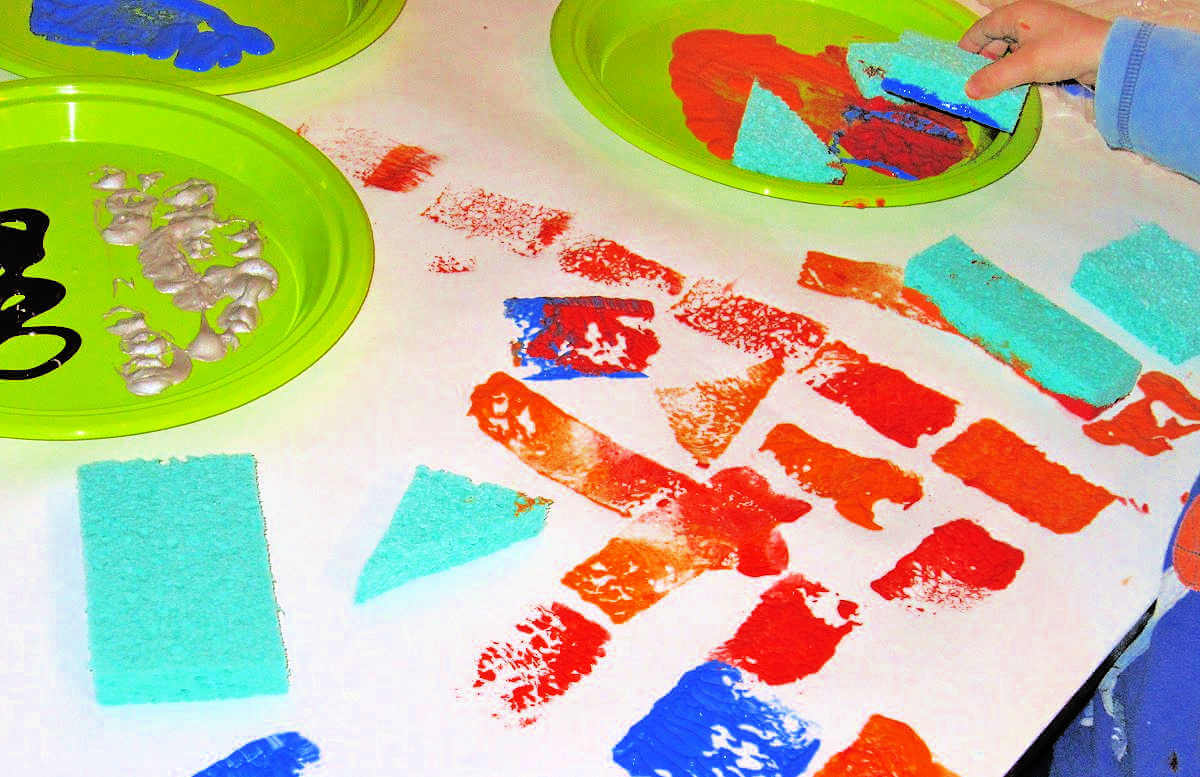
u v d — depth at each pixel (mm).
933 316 917
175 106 928
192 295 830
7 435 684
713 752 612
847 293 920
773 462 775
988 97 995
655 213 963
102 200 887
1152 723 748
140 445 718
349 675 622
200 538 659
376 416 759
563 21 1083
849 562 720
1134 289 927
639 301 874
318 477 717
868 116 1093
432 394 779
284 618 641
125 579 632
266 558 657
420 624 652
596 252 910
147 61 1003
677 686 640
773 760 614
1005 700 662
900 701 651
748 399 816
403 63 1063
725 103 1090
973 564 732
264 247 886
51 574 646
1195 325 904
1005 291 905
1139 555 760
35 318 792
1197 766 711
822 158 1008
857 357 865
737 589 696
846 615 690
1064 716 721
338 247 843
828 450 790
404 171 947
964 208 1021
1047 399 863
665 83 1102
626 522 723
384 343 806
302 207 894
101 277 831
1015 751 640
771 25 1202
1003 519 766
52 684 599
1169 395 883
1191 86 939
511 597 673
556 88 1074
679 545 714
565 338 833
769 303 896
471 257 887
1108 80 975
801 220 983
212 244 873
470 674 632
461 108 1026
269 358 757
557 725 614
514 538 699
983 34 1070
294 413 752
